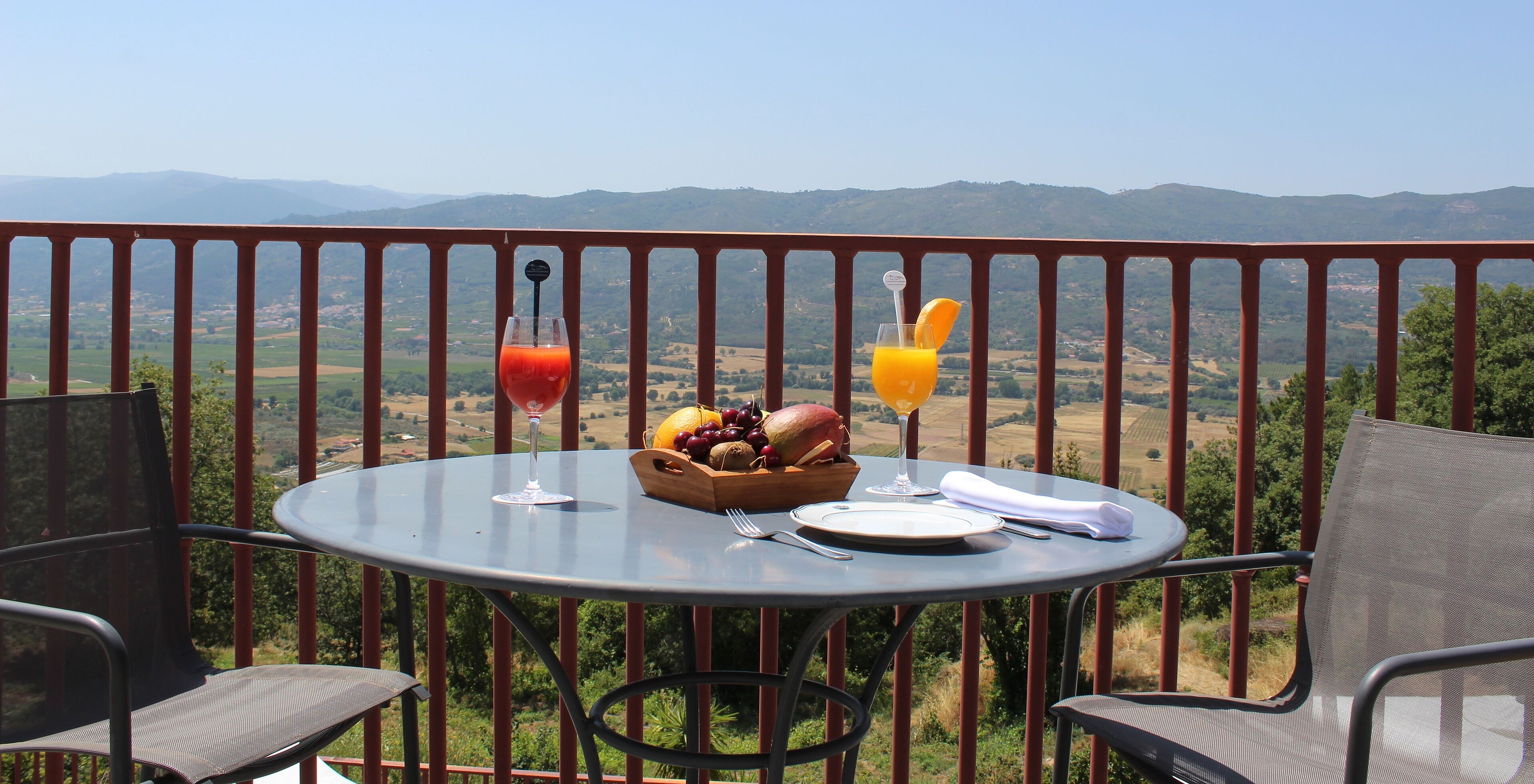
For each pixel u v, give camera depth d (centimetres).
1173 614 207
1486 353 1716
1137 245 206
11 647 137
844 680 209
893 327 140
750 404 129
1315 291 205
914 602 84
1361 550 143
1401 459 143
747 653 1772
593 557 95
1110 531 108
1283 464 1777
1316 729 137
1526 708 124
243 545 212
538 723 1658
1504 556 129
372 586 214
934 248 208
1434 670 95
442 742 218
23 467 141
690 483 122
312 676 149
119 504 150
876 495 134
